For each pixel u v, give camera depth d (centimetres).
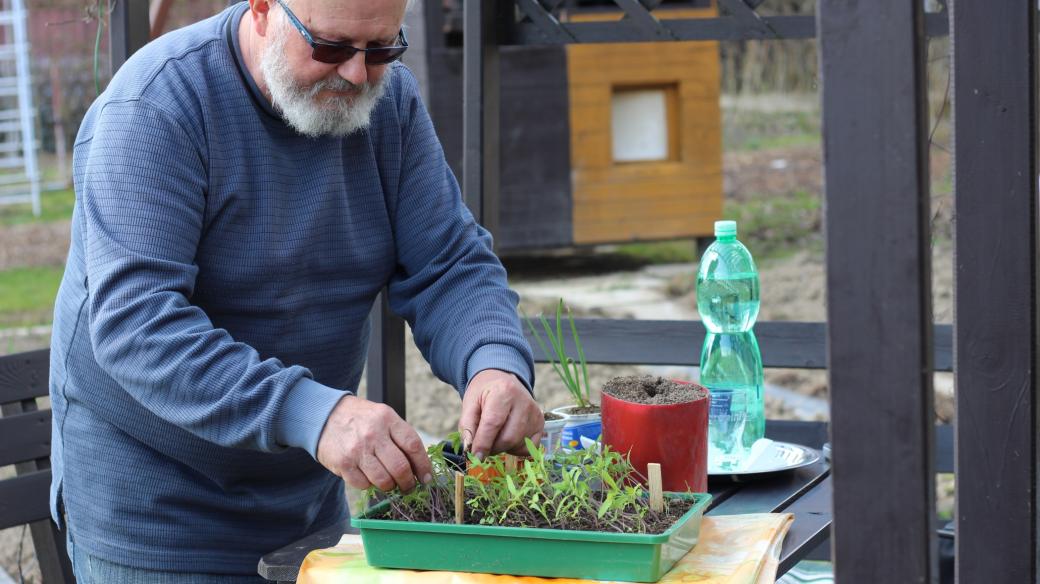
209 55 172
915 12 109
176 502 180
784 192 931
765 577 141
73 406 183
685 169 738
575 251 844
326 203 181
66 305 179
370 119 187
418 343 191
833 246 115
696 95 734
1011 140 147
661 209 737
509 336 180
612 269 766
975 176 149
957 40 148
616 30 243
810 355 269
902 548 116
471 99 249
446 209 195
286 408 153
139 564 180
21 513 221
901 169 111
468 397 170
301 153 178
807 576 263
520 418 167
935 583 118
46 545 226
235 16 177
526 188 714
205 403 154
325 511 203
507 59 702
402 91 194
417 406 497
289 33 163
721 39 238
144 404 158
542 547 140
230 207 173
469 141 250
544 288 707
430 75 663
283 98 167
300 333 183
